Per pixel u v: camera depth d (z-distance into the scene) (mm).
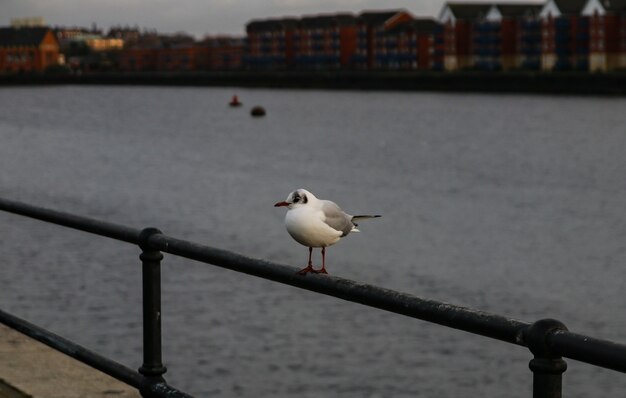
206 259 3643
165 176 55062
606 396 16203
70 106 148875
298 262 28875
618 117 104125
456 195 49312
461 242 33469
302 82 198625
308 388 15727
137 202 43344
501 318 2475
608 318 22719
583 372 17609
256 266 3428
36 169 58156
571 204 45594
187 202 43125
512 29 157375
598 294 25203
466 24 164125
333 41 199000
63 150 73438
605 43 140625
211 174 56781
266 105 145375
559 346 2270
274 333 18844
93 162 63562
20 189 48312
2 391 4695
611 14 139625
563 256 31047
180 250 3762
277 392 15672
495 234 35656
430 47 178625
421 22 181125
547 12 148500
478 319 2525
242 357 17328
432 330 19391
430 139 87500
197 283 23312
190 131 97125
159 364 4012
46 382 4781
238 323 19562
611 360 2148
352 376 16484
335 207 3457
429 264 29094
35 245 27797
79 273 24188
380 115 117250
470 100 142750
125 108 142875
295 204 3395
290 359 17219
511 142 83375
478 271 28172
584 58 145250
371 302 2936
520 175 59906
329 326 19422
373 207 44188
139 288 22500
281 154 72750
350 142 84562
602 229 37281
